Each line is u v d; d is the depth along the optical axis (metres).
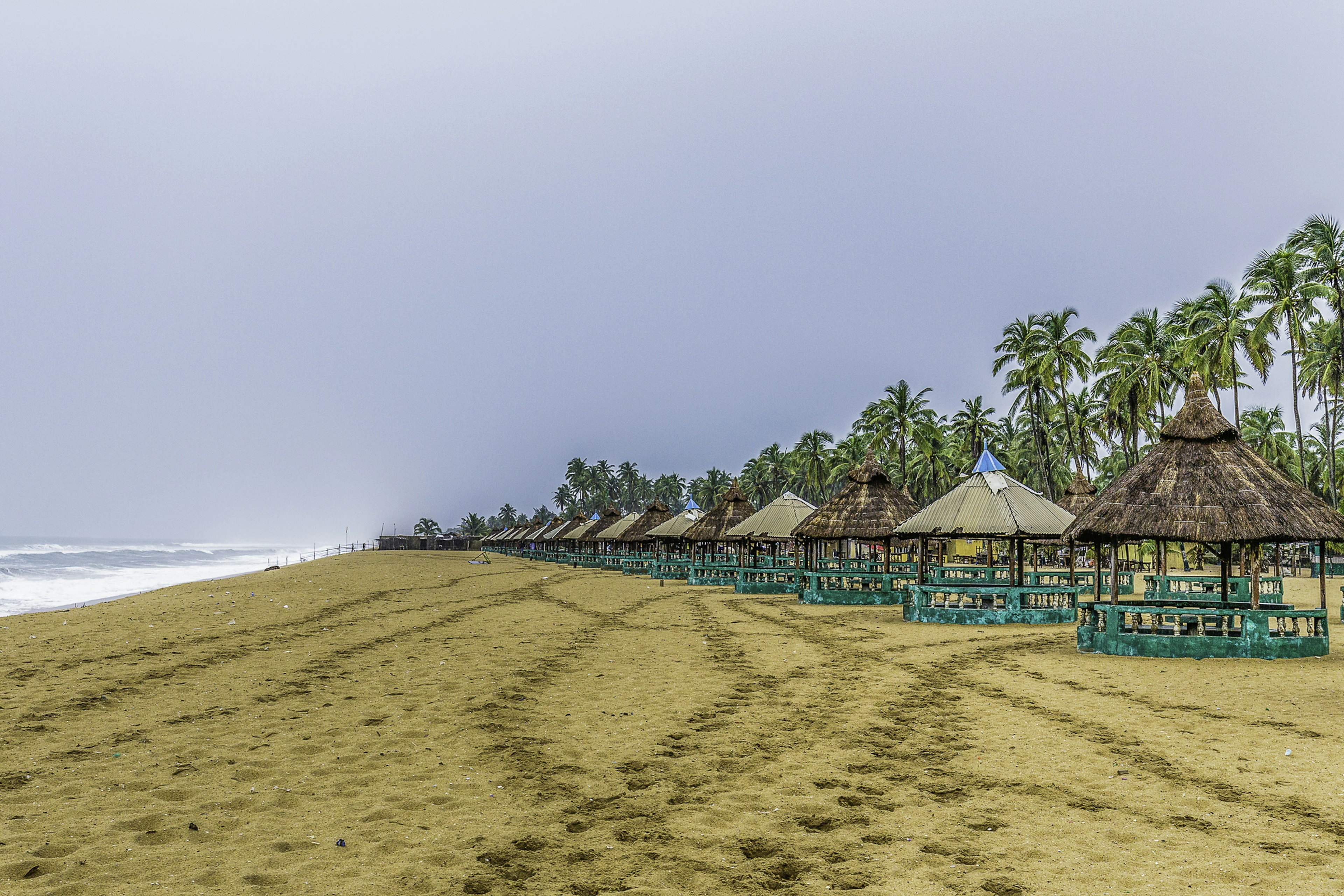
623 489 176.12
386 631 17.44
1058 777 6.72
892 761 7.27
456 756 7.47
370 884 4.62
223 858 5.02
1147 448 66.06
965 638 16.08
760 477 116.50
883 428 64.06
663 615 21.05
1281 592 25.09
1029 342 50.91
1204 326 42.56
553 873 4.84
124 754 7.55
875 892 4.52
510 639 16.06
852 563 36.50
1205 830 5.45
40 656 13.64
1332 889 4.43
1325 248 36.97
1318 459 60.28
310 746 7.83
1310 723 8.51
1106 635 13.88
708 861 5.02
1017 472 74.19
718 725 8.65
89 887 4.55
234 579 40.75
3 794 6.33
